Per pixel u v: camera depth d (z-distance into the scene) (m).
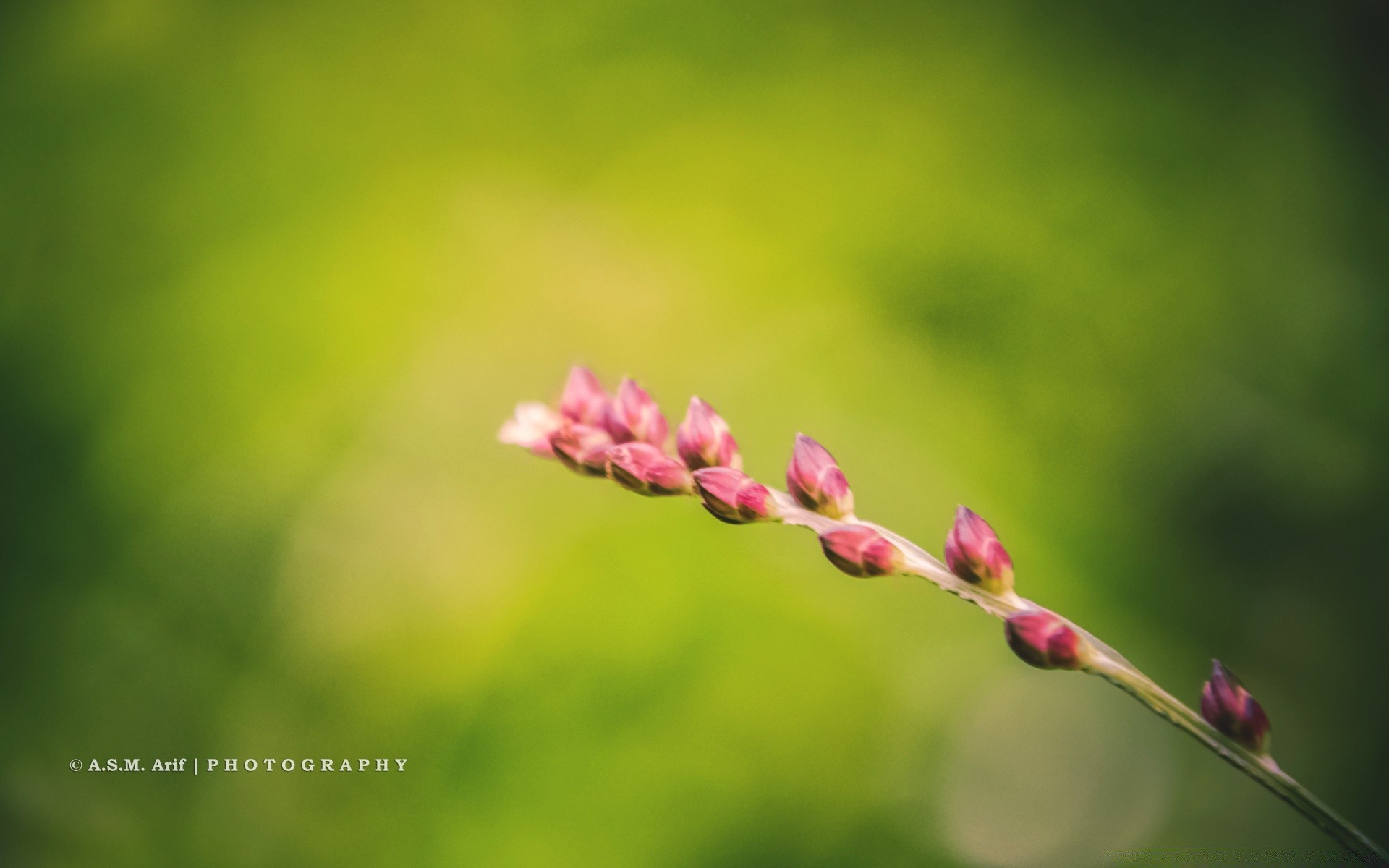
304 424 0.25
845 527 0.11
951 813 0.21
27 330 0.25
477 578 0.23
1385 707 0.22
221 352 0.25
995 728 0.22
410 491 0.24
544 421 0.12
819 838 0.21
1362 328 0.25
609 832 0.20
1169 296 0.25
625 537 0.22
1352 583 0.23
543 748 0.21
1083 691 0.22
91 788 0.21
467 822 0.20
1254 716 0.11
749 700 0.21
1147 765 0.22
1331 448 0.24
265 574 0.23
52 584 0.23
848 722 0.21
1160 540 0.24
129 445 0.24
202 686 0.22
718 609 0.22
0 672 0.22
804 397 0.25
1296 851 0.21
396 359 0.25
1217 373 0.25
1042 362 0.25
